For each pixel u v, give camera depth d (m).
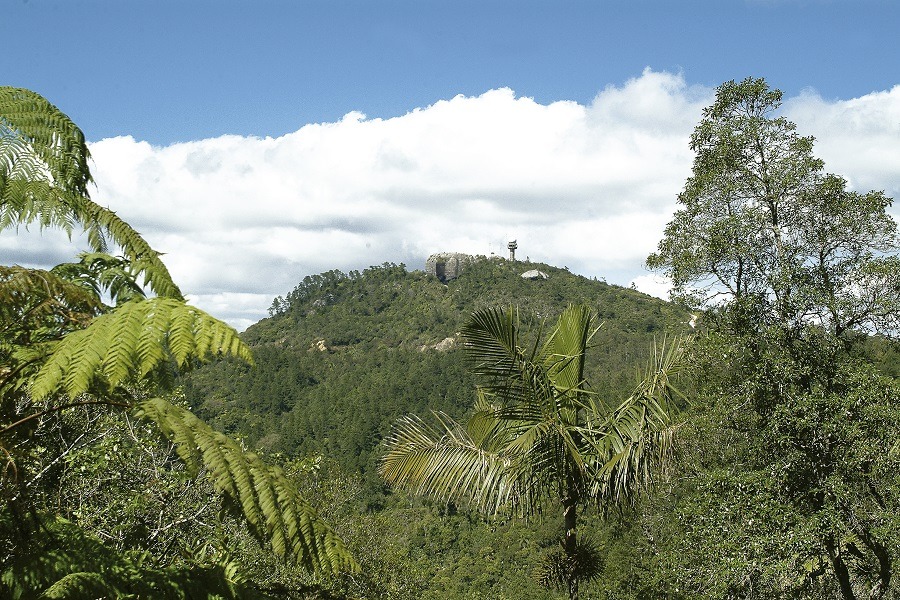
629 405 7.58
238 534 5.54
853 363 12.73
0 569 2.16
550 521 35.59
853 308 12.81
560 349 7.81
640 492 7.96
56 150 2.40
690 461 12.34
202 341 1.88
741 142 13.92
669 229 14.49
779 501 12.02
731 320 13.16
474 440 7.71
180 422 2.08
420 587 15.55
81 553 2.28
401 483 7.70
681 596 13.84
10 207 2.26
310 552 2.15
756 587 12.50
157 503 5.00
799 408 11.83
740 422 12.55
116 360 1.85
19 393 2.24
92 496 4.93
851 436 11.38
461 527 48.97
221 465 2.03
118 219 2.56
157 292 2.51
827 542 12.12
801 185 13.80
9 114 2.36
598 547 8.75
